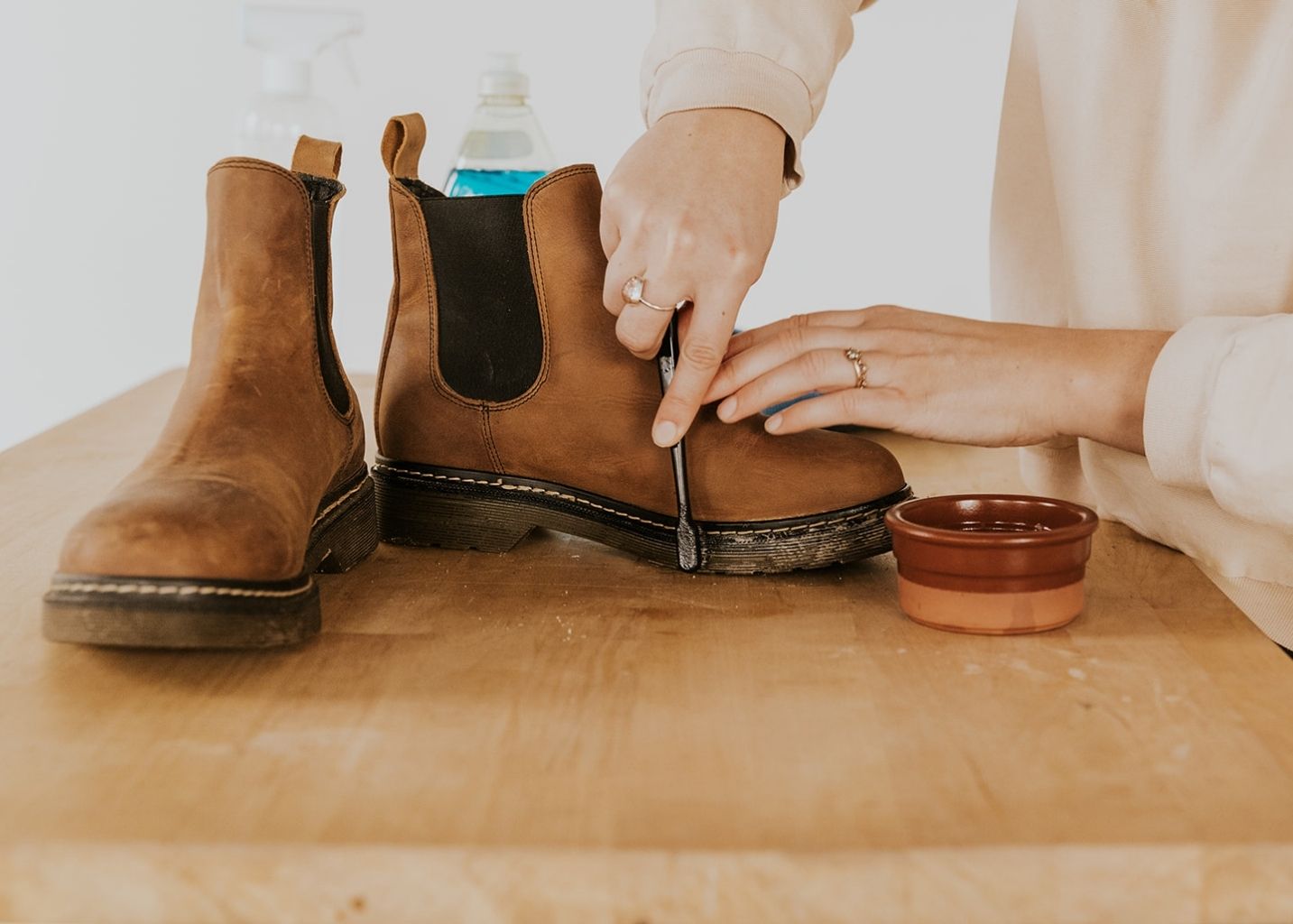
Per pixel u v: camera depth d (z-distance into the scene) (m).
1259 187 0.94
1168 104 0.98
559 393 1.01
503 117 1.28
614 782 0.62
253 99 2.00
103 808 0.59
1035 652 0.80
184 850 0.55
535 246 0.99
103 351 2.13
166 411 1.60
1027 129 1.17
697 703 0.72
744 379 0.94
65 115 2.03
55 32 2.00
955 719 0.69
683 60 0.90
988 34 1.95
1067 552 0.83
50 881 0.55
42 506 1.15
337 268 2.09
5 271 2.09
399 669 0.77
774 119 0.88
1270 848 0.55
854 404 0.92
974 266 2.04
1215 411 0.79
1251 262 0.96
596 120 2.03
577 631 0.85
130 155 2.05
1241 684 0.74
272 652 0.80
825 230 2.05
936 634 0.84
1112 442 0.89
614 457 1.00
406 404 1.06
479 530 1.05
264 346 0.90
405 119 1.03
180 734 0.67
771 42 0.89
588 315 1.00
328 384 0.97
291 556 0.78
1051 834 0.56
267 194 0.91
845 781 0.62
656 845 0.55
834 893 0.55
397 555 1.05
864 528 0.98
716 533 0.97
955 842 0.55
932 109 1.99
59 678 0.75
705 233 0.85
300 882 0.55
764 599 0.92
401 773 0.63
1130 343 0.89
